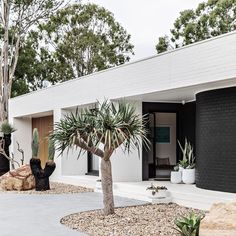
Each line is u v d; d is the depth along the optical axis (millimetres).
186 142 14594
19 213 10508
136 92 13477
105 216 9766
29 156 24453
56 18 36188
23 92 34844
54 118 19000
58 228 8672
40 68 36062
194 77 11211
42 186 15289
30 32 35906
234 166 11219
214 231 7977
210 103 11914
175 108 15781
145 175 15367
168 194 12031
